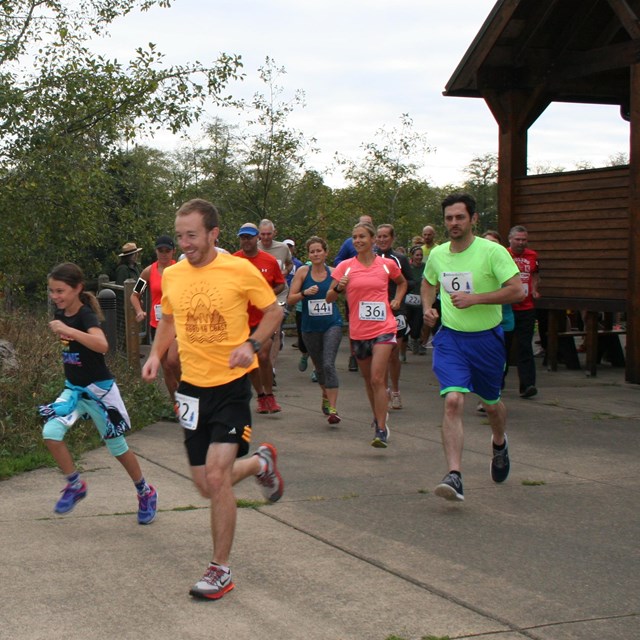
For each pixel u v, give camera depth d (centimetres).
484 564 454
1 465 630
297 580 427
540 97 1291
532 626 375
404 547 480
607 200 1188
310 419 902
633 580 433
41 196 1321
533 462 705
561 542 494
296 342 1714
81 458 684
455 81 1320
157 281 853
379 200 2333
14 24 1412
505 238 1323
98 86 1327
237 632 364
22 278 1393
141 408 858
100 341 514
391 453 732
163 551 467
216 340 425
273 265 933
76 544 476
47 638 356
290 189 2219
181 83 1377
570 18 1246
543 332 1378
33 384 778
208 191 2186
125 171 1456
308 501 575
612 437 809
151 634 361
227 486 414
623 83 1391
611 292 1190
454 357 580
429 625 374
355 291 741
